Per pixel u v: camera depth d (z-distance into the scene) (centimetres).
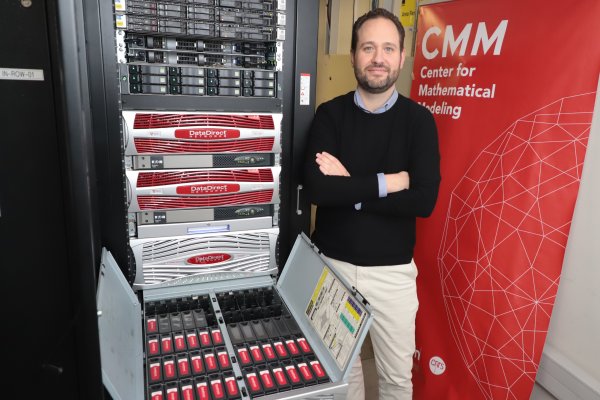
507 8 163
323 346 135
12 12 78
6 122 81
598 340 152
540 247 157
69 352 93
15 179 83
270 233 164
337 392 120
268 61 157
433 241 202
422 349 212
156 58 146
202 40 149
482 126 175
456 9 184
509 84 164
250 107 155
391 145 162
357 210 163
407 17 224
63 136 82
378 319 172
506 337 170
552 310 158
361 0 235
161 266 154
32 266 88
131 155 143
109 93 138
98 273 128
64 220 87
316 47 159
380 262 164
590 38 139
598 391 148
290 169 167
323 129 164
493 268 173
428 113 162
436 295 203
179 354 130
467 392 190
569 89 145
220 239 158
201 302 156
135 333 136
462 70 182
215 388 118
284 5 151
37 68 80
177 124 144
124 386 108
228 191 154
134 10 136
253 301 160
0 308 88
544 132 153
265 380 123
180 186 149
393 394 182
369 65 154
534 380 164
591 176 152
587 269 155
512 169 164
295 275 163
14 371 92
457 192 188
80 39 108
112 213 146
